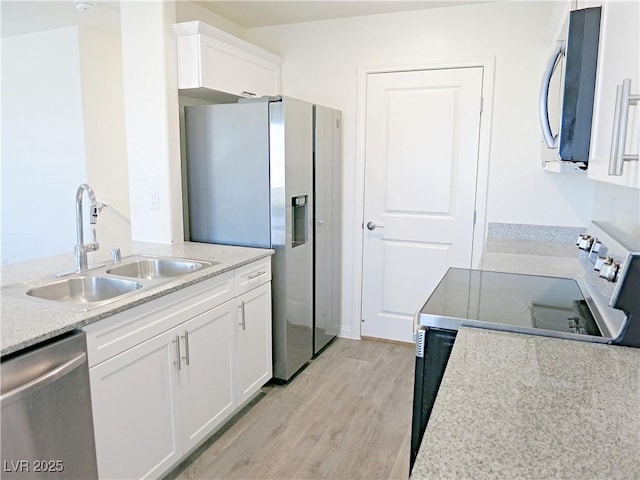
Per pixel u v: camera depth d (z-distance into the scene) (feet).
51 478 4.77
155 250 8.64
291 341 9.38
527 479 2.24
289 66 11.57
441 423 2.75
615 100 3.09
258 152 8.86
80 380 4.99
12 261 14.33
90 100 12.51
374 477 6.62
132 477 5.79
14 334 4.54
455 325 4.58
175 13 9.02
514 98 9.75
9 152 13.71
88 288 6.92
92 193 7.13
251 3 9.85
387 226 11.21
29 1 9.87
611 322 4.20
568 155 4.06
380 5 9.88
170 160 8.95
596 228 6.53
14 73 13.16
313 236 10.09
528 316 4.73
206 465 6.87
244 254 8.33
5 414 4.26
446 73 10.21
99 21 11.54
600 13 3.79
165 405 6.27
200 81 8.75
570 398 3.04
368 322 11.75
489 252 8.54
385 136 10.93
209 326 7.11
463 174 10.39
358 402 8.63
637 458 2.40
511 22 9.58
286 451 7.20
